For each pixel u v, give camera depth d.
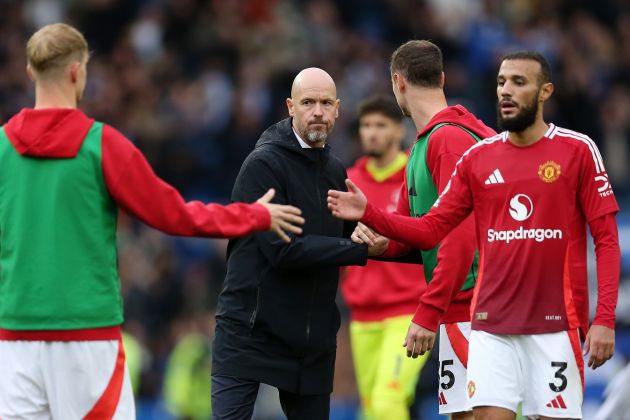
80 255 20.23
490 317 23.14
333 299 25.41
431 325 24.19
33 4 71.56
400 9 72.81
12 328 20.22
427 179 25.30
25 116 20.34
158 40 69.81
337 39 70.31
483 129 25.44
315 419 25.36
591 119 66.56
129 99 66.38
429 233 23.56
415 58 25.86
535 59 23.05
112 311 20.53
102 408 20.36
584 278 23.44
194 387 50.75
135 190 20.34
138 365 51.47
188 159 62.62
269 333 24.78
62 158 20.22
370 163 35.47
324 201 25.11
